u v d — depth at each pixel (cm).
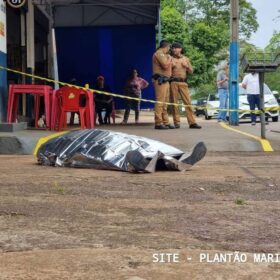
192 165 809
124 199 597
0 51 1276
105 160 810
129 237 451
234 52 1628
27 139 1052
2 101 1288
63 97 1288
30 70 1681
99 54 2117
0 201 582
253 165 875
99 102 1791
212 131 1347
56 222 498
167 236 454
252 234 460
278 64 1116
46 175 758
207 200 595
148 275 363
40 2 1809
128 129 1433
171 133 1268
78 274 365
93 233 462
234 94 1636
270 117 2291
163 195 621
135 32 2097
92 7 2053
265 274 367
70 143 852
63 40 2108
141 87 1869
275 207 561
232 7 1616
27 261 390
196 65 4266
